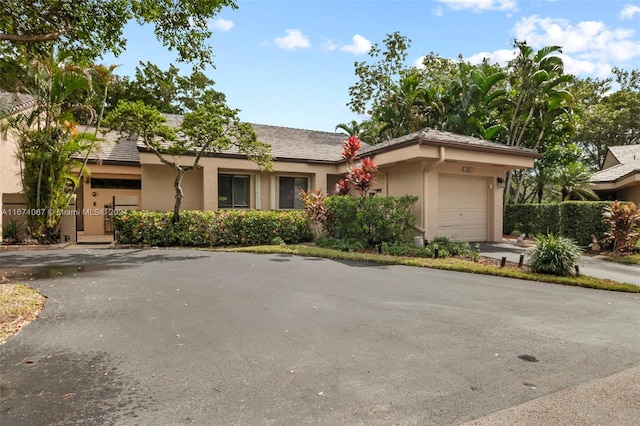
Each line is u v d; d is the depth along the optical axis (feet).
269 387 10.05
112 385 10.12
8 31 23.81
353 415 8.71
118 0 23.88
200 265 29.71
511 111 71.56
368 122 94.84
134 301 18.81
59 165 41.04
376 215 38.32
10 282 22.89
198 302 18.79
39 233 40.65
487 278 25.32
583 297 20.39
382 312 17.28
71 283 22.77
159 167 49.03
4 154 42.63
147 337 13.82
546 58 63.36
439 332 14.57
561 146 70.74
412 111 77.82
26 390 9.80
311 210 44.11
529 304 18.85
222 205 51.26
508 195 67.31
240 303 18.67
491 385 10.23
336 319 16.20
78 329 14.62
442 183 42.50
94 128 56.03
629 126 92.07
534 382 10.42
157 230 41.47
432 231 40.32
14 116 42.16
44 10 23.17
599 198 61.16
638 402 9.36
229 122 42.73
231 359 11.89
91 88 40.22
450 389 9.99
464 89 69.72
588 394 9.76
